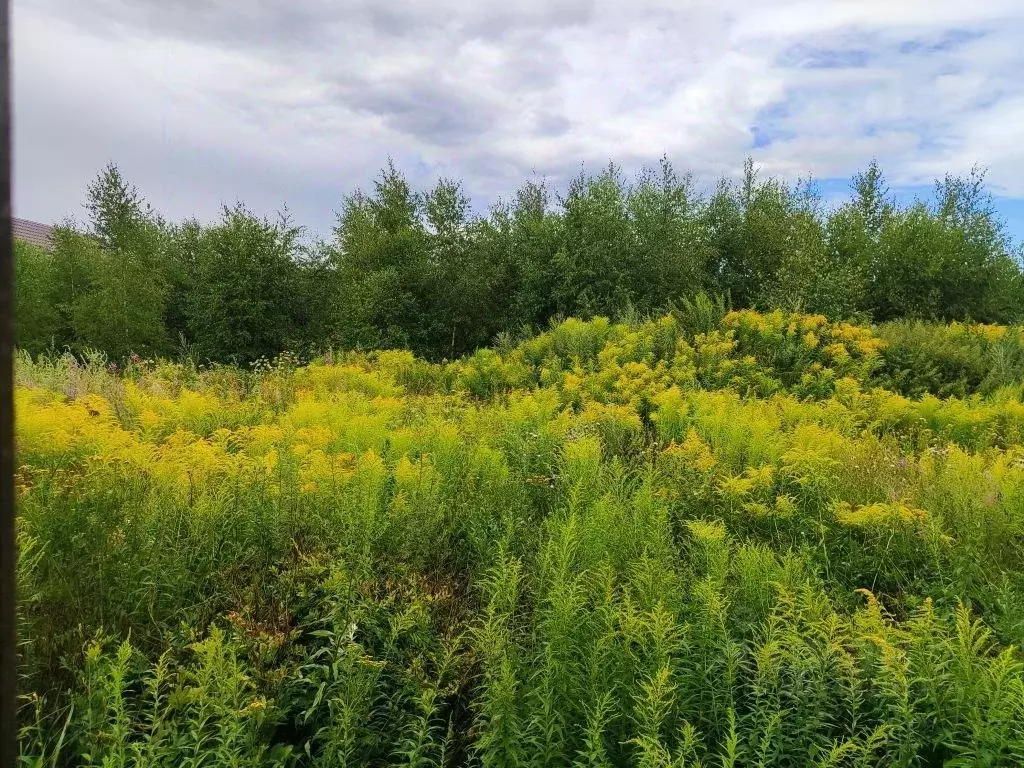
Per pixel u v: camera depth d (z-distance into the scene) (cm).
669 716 229
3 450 91
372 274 1938
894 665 229
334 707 235
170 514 320
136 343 1705
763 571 313
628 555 339
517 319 1933
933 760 226
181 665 248
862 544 393
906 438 714
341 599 280
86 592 270
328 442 516
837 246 2162
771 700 230
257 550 328
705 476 475
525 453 518
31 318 1731
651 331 1230
